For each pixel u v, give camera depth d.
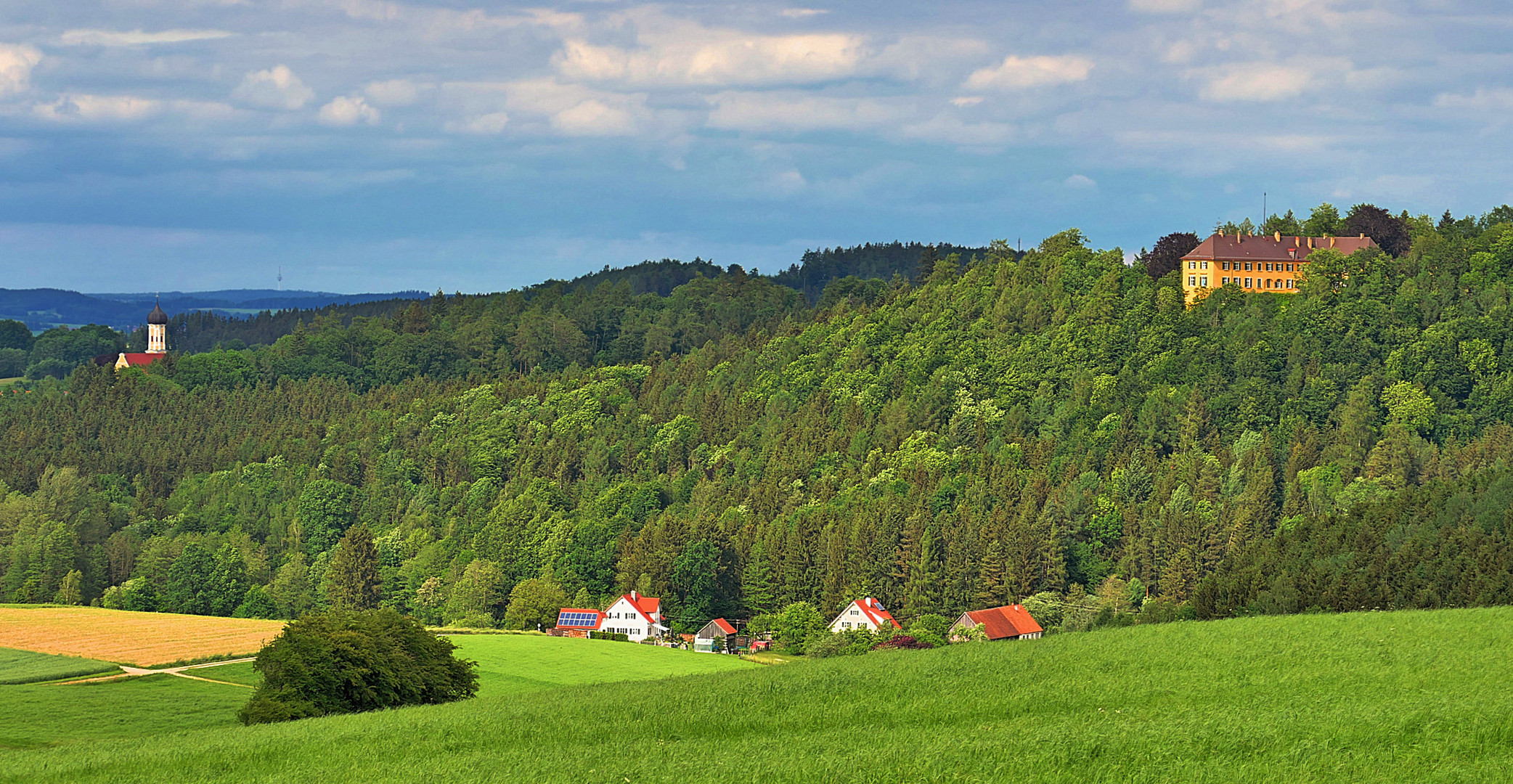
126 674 116.06
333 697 85.75
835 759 55.09
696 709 71.12
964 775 51.38
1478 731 52.72
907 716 66.38
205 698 104.81
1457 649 72.81
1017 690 70.69
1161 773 50.03
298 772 60.72
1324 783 47.84
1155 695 67.25
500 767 58.47
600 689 83.12
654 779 53.94
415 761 61.53
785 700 72.25
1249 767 49.94
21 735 88.44
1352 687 65.38
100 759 67.12
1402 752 50.75
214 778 60.84
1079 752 53.12
